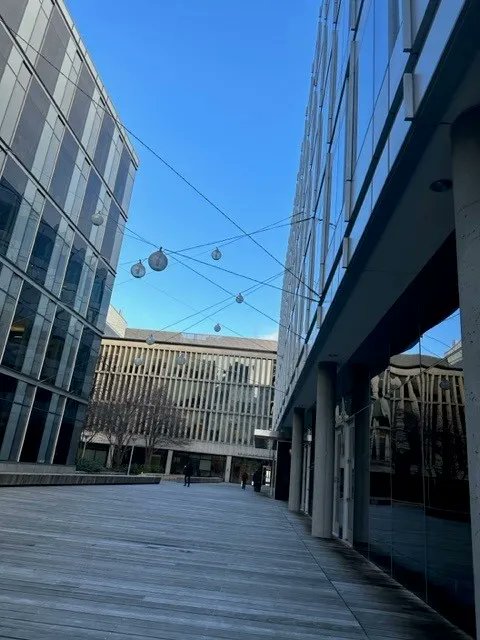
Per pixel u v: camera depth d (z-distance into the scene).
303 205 18.19
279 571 6.81
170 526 10.35
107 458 62.59
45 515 9.79
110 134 27.00
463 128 3.93
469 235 3.62
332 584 6.35
